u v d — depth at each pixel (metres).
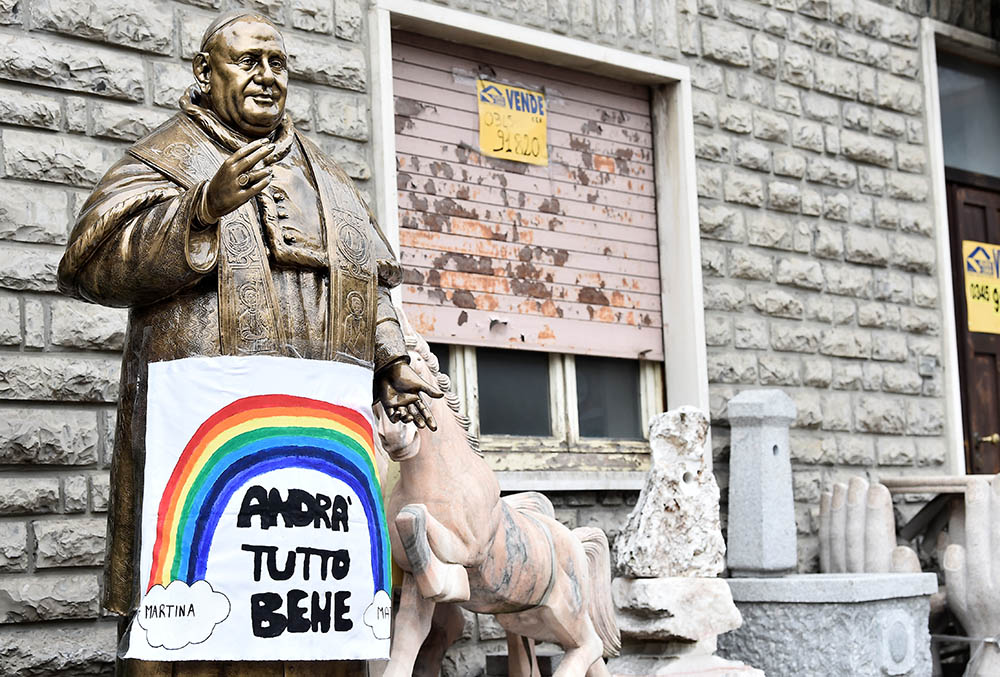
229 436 3.69
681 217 8.05
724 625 6.17
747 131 8.45
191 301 3.78
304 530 3.74
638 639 6.16
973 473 9.73
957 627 8.10
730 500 7.68
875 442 8.95
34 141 5.62
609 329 7.81
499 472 7.03
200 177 3.87
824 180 8.88
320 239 3.97
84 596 5.48
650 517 6.12
